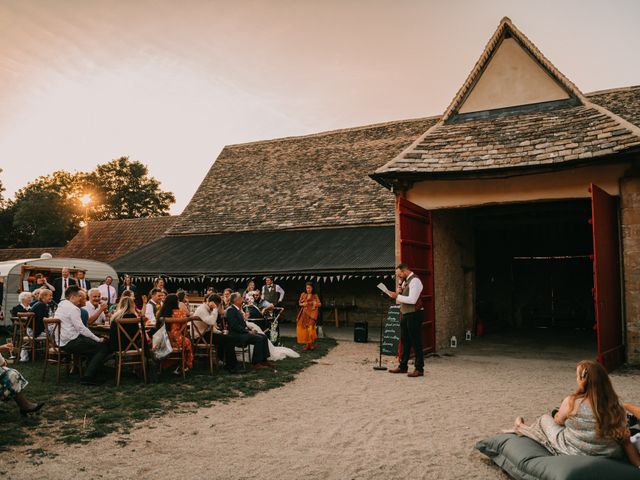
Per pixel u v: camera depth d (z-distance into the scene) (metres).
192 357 9.24
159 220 33.44
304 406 7.03
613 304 9.81
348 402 7.28
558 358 11.56
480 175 11.03
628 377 8.95
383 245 16.98
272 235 20.41
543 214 17.17
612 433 4.06
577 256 19.95
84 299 8.39
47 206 54.81
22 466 4.60
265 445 5.38
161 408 6.71
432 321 12.36
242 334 9.52
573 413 4.27
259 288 19.05
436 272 13.04
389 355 11.85
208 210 23.62
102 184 60.69
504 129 11.82
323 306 19.36
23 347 10.33
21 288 16.33
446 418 6.46
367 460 4.96
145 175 62.75
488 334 16.98
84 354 8.30
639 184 9.97
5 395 5.80
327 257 16.81
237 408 6.86
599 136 10.23
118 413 6.38
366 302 18.98
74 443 5.27
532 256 20.33
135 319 7.99
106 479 4.39
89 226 35.00
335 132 25.69
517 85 12.43
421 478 4.54
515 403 7.23
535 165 10.29
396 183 12.27
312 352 12.35
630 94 16.83
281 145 26.41
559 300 20.16
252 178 24.70
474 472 4.67
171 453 5.07
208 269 17.88
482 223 17.98
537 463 4.20
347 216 19.84
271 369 9.70
